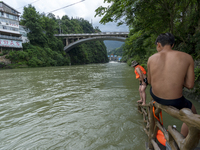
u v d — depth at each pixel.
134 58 21.97
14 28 40.44
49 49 50.78
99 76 12.06
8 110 4.12
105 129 2.83
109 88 6.68
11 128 3.01
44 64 43.75
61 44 61.50
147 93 5.39
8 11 39.31
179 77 1.32
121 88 6.55
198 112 3.42
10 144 2.43
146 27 6.30
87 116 3.50
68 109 4.05
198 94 4.21
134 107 3.97
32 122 3.28
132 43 9.38
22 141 2.51
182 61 1.31
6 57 35.56
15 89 7.11
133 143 2.34
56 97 5.39
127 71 16.23
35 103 4.71
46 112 3.88
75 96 5.46
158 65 1.44
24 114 3.78
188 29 6.09
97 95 5.48
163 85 1.40
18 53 38.03
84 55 80.12
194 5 6.03
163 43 1.45
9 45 38.03
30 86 7.88
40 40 49.09
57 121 3.28
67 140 2.49
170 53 1.39
